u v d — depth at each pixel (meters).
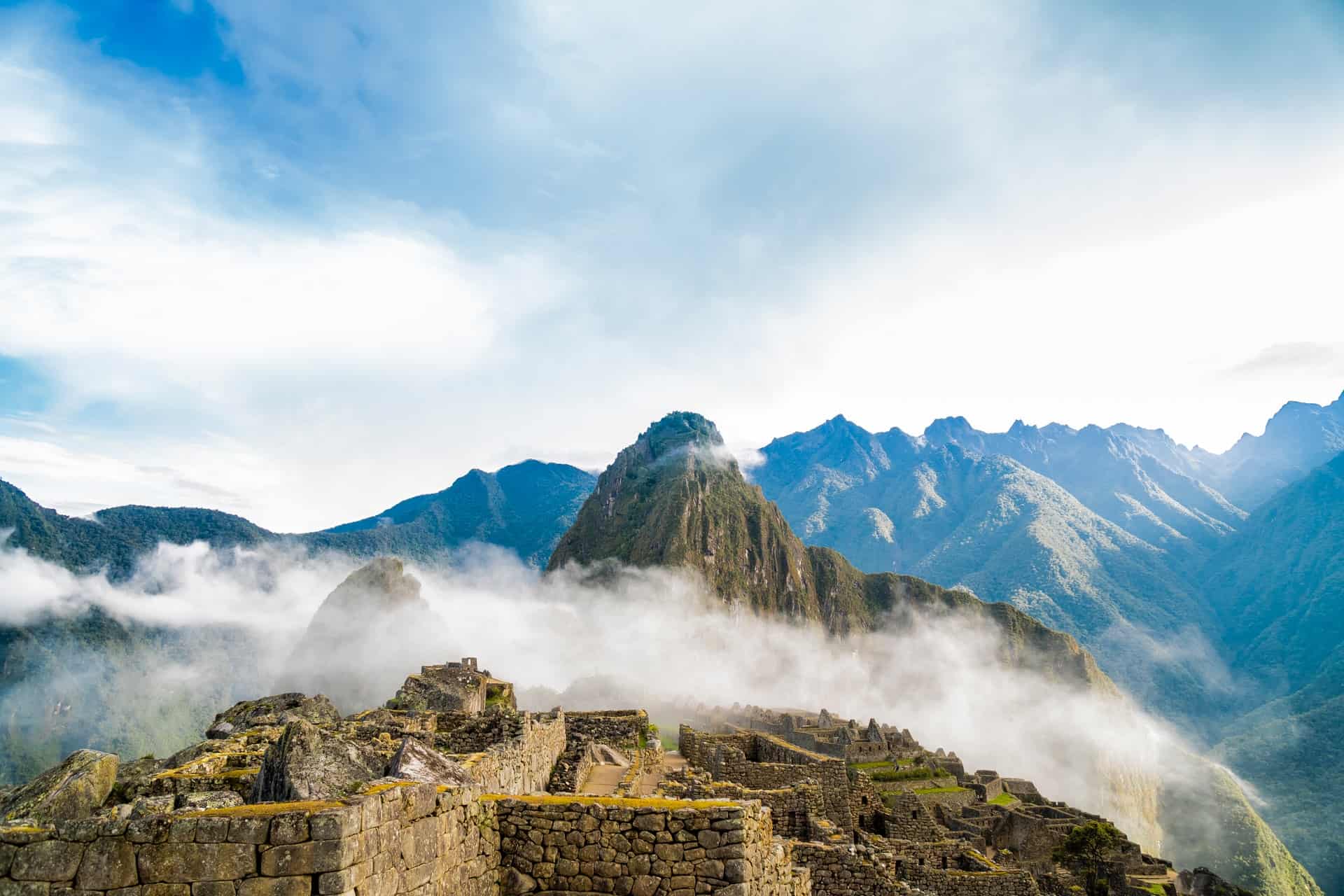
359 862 7.38
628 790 22.17
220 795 9.63
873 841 30.50
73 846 6.94
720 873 9.82
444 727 23.08
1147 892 46.03
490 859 9.84
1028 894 27.64
